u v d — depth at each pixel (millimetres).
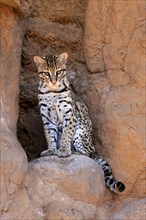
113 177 9289
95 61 10047
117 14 9688
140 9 9539
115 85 9695
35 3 10602
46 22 10648
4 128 8016
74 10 10609
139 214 9023
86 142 9438
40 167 8398
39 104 9508
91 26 10039
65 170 8422
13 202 7867
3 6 8406
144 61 9430
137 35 9484
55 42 10602
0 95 8180
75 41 10516
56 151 9133
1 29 8383
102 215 8859
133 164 9359
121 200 9359
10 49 8570
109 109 9539
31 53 10609
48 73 9242
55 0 10688
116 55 9719
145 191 9398
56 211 8086
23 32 9344
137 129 9328
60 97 9312
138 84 9445
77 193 8461
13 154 7898
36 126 10523
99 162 9320
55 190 8328
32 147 10484
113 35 9766
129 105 9430
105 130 9562
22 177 8016
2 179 7750
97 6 9953
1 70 8234
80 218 8273
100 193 8789
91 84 9984
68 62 10516
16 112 8688
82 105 9711
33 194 8203
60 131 9742
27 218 7941
